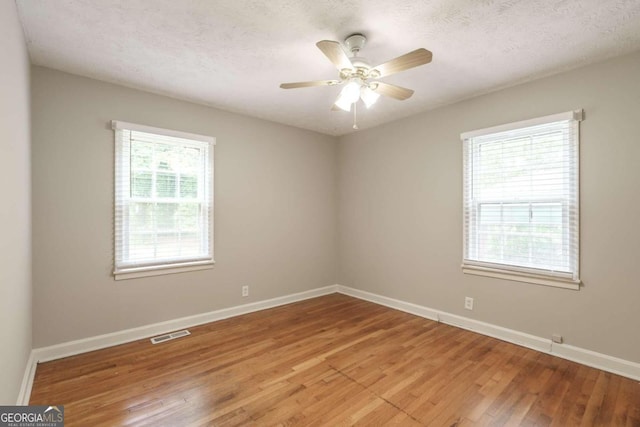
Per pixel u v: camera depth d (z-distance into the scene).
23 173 2.00
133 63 2.51
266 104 3.43
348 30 2.04
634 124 2.29
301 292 4.37
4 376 1.46
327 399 2.04
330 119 3.96
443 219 3.47
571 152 2.57
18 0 1.73
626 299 2.32
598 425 1.79
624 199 2.33
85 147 2.73
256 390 2.14
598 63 2.45
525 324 2.84
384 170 4.12
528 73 2.65
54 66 2.55
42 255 2.54
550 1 1.75
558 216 2.65
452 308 3.39
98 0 1.75
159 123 3.13
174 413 1.89
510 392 2.12
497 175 3.04
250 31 2.06
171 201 3.23
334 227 4.78
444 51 2.30
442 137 3.47
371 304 4.15
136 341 2.94
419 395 2.09
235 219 3.71
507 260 2.97
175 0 1.75
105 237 2.83
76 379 2.25
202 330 3.22
